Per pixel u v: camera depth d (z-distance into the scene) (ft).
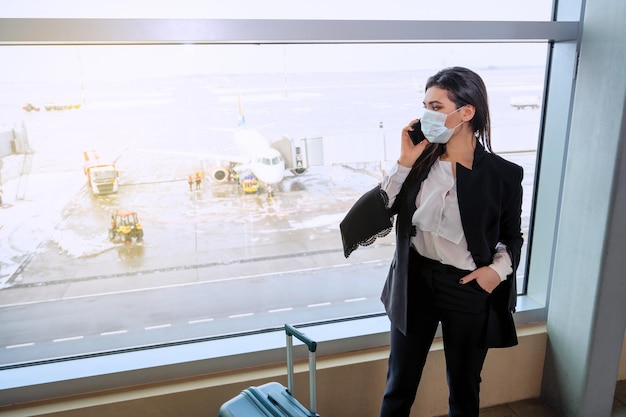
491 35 4.32
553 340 5.25
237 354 4.52
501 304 3.64
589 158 4.48
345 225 3.70
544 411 5.34
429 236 3.51
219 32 3.63
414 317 3.72
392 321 3.75
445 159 3.54
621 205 4.31
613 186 4.23
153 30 3.50
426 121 3.34
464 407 3.92
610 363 4.87
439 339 5.10
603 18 4.13
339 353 4.85
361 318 5.31
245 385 4.36
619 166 4.17
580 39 4.58
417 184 3.48
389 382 4.05
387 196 3.54
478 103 3.31
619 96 4.04
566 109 4.93
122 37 3.46
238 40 3.71
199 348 4.64
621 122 4.05
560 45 4.87
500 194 3.38
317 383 4.59
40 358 4.64
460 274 3.50
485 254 3.42
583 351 4.82
